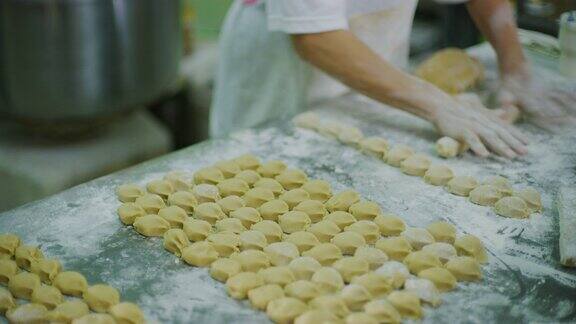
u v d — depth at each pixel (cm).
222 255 163
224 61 253
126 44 270
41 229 169
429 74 241
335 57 206
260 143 210
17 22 253
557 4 268
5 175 299
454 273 155
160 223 169
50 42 257
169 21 285
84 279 152
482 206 182
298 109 239
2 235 164
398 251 163
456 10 300
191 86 365
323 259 161
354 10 232
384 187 190
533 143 212
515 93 227
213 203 180
